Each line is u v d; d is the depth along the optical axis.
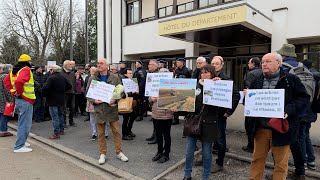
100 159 5.81
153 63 6.54
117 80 5.91
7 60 38.06
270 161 5.64
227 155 6.05
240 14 9.11
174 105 4.57
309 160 5.21
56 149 7.09
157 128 5.81
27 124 6.80
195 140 4.70
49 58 42.62
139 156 6.23
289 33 10.98
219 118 5.04
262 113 3.85
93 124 7.73
